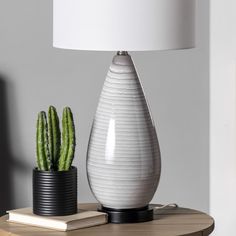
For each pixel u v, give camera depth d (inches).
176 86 122.7
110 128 78.1
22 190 116.3
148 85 121.4
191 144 124.5
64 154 79.4
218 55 123.8
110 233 74.5
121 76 78.5
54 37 78.5
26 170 116.1
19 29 114.4
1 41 113.8
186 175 124.7
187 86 123.3
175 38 74.8
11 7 113.9
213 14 123.5
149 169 78.7
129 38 72.7
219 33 123.5
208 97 124.6
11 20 114.0
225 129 124.6
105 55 118.0
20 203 116.2
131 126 77.9
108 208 80.7
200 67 123.8
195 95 123.9
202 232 75.9
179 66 122.6
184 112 123.6
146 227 77.3
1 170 115.1
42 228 76.6
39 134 79.3
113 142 77.9
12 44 114.3
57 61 116.3
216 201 126.2
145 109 78.9
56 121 80.7
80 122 118.1
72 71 117.1
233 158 124.8
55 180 77.8
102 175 78.5
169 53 121.9
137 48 73.0
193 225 78.1
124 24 72.6
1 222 79.9
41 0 114.8
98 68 118.0
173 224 78.6
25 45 114.8
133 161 77.9
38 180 78.3
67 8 75.3
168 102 122.6
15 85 114.9
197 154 124.9
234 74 123.4
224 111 124.3
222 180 125.5
